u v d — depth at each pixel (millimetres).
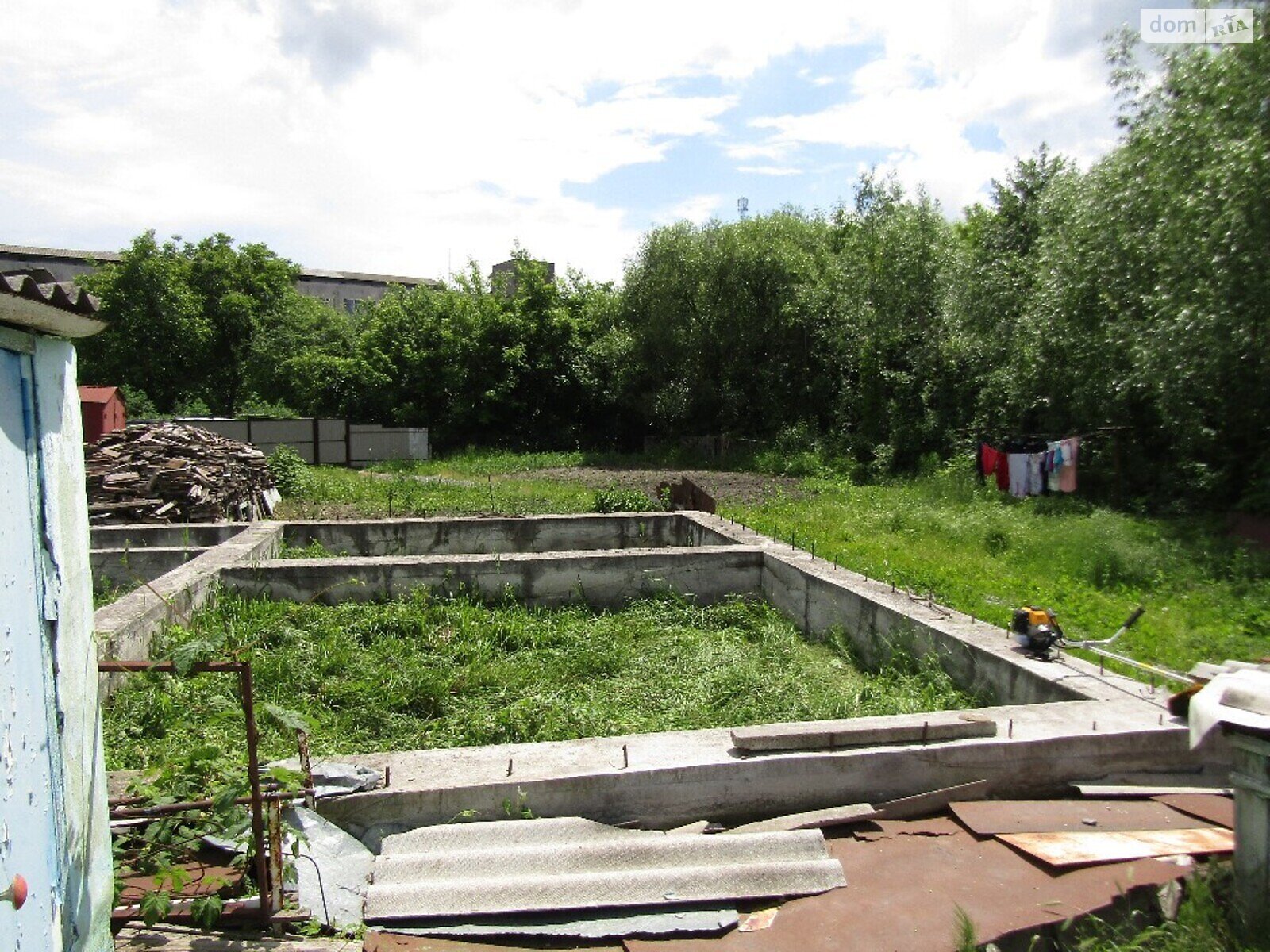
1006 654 6344
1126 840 4172
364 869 3961
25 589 2701
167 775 4176
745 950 3441
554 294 36062
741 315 30453
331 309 40844
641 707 6723
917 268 23453
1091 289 16359
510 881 3773
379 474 25266
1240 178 12125
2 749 2430
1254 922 3471
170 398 33375
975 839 4293
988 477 17156
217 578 9008
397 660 7629
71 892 2947
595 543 13148
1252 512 13180
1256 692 3631
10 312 2564
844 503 17125
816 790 4668
